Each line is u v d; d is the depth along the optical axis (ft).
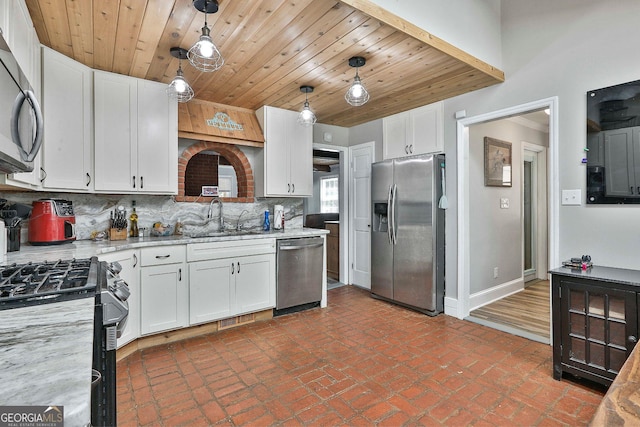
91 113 8.45
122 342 7.94
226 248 9.89
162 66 8.49
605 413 2.05
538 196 16.28
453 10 8.16
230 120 11.60
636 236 7.29
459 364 7.72
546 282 15.79
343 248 15.78
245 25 6.62
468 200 11.16
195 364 7.80
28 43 5.93
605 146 7.71
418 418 5.79
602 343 6.40
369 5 6.25
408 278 11.91
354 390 6.66
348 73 9.00
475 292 12.05
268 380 7.07
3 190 7.83
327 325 10.31
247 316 10.50
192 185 16.20
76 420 1.45
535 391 6.61
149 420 5.75
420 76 9.25
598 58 7.83
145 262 8.57
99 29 6.66
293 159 12.55
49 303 3.17
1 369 1.81
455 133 11.07
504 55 9.62
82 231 9.20
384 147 13.66
